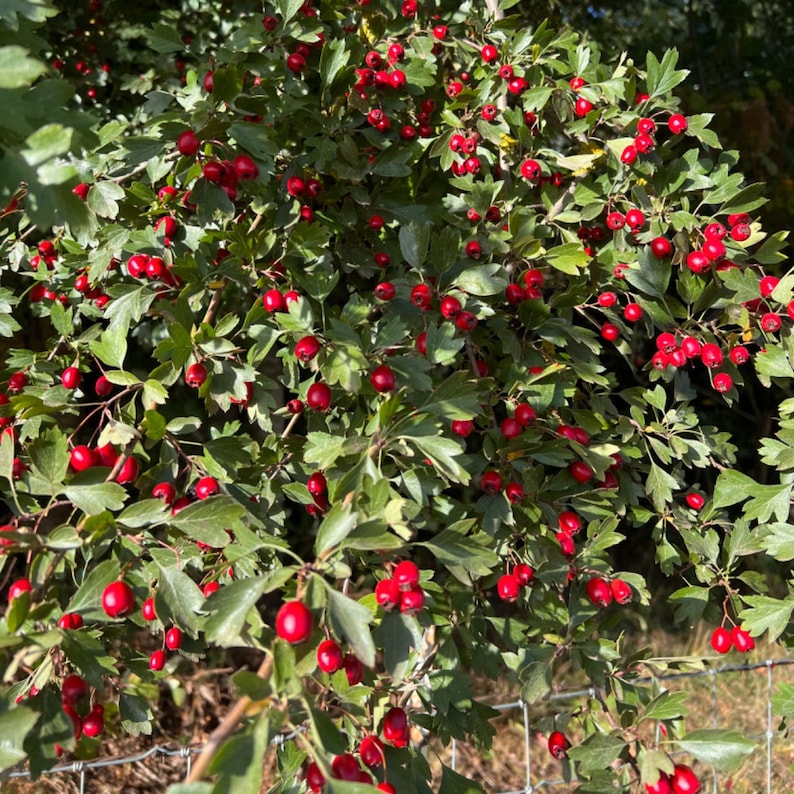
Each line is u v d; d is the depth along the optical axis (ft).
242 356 9.79
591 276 8.13
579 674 15.55
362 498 4.89
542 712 14.51
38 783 11.60
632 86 8.18
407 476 5.85
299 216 7.71
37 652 4.31
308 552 18.90
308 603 4.23
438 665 6.51
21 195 7.19
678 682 14.60
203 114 6.71
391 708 5.75
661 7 20.88
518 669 6.57
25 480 5.60
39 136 3.75
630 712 6.12
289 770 5.74
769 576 18.04
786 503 6.75
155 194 7.48
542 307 7.22
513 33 9.31
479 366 7.65
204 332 6.23
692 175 7.77
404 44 9.40
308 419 7.09
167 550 5.60
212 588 6.12
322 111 8.36
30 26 5.22
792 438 6.69
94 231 6.64
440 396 5.53
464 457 6.15
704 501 7.85
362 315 6.22
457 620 6.72
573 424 8.09
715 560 7.23
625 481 7.68
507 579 6.48
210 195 6.74
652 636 16.85
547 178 8.64
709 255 7.25
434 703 6.23
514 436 6.64
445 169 8.61
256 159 6.84
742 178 7.56
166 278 6.98
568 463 7.02
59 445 5.35
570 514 6.74
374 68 8.55
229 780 3.66
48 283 8.64
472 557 5.13
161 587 5.31
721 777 12.07
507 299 7.26
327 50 8.05
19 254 8.25
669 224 7.91
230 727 3.88
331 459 5.45
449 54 10.23
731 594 7.17
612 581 6.61
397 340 6.01
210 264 7.27
